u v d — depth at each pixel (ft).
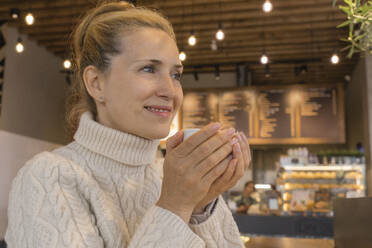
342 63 22.24
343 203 5.38
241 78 23.22
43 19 17.38
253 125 20.97
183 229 1.96
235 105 21.29
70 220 2.02
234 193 15.34
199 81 24.81
